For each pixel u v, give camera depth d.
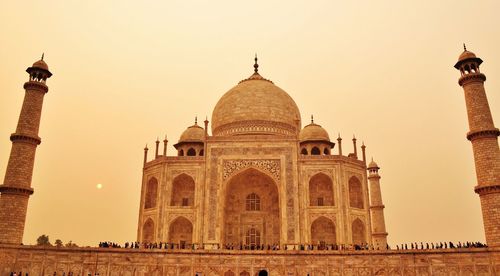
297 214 82.81
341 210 82.62
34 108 72.88
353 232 85.50
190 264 68.50
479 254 63.59
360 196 88.38
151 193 90.75
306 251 68.31
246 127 102.31
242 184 92.19
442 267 64.69
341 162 86.12
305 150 97.19
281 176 86.00
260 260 68.44
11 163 69.00
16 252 65.38
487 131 68.12
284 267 67.88
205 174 86.69
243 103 104.75
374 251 67.19
